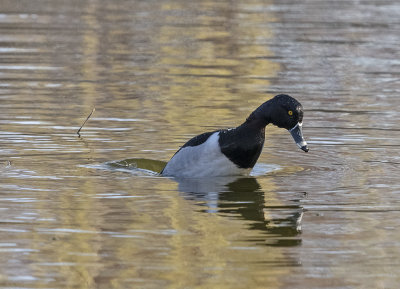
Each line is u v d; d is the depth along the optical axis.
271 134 14.94
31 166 12.26
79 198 10.53
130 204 10.28
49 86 19.02
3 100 17.25
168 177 11.79
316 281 7.77
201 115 16.28
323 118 16.16
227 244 8.77
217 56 23.62
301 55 24.02
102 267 8.05
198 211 10.00
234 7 33.91
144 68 21.66
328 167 12.51
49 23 28.61
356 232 9.24
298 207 10.25
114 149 13.45
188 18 30.53
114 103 17.30
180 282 7.69
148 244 8.74
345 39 26.70
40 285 7.63
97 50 24.14
